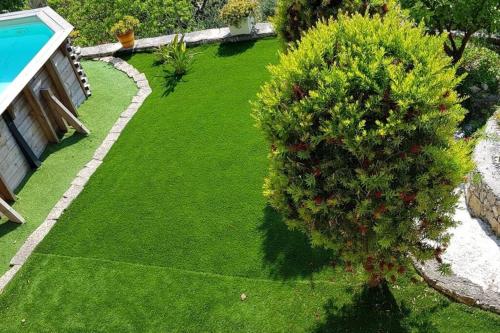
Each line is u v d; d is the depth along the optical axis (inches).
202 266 247.4
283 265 238.4
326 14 233.0
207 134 328.8
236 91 362.9
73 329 232.4
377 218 171.8
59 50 362.0
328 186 172.4
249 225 261.4
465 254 224.1
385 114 162.1
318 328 211.6
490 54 328.2
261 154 302.2
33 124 333.1
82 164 326.6
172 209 281.0
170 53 401.7
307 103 166.2
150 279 246.7
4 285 256.2
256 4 431.8
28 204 302.2
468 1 285.9
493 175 232.1
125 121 358.6
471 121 299.0
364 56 164.2
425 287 216.4
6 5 549.3
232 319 222.5
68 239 275.3
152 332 224.7
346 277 226.7
